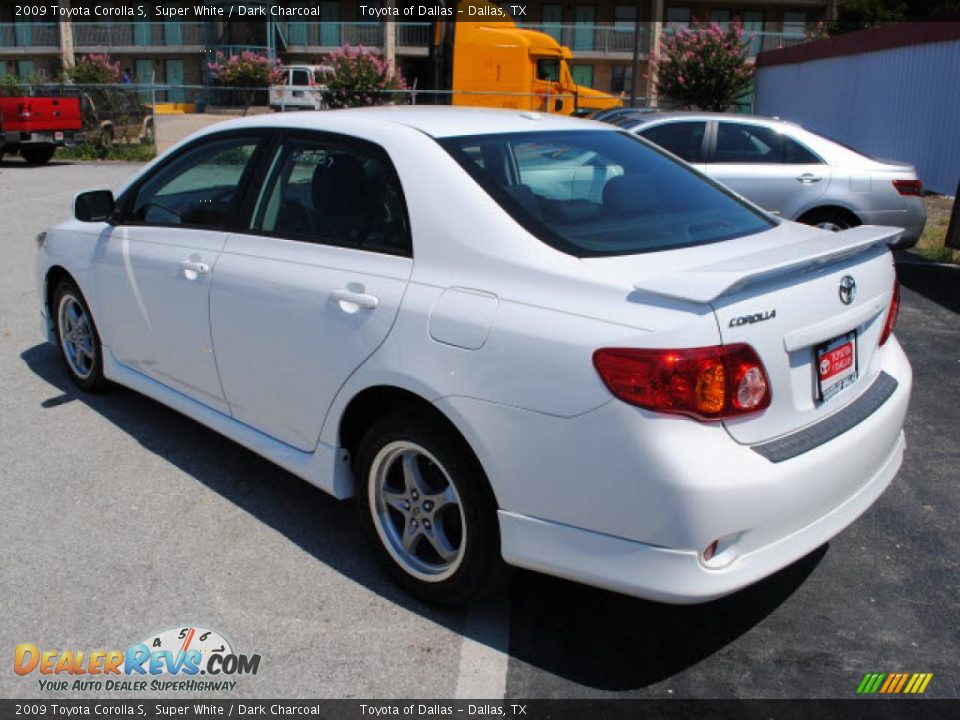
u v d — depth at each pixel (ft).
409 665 9.29
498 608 10.32
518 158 10.64
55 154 72.90
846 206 26.94
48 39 137.59
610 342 8.14
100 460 13.87
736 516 8.04
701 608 10.41
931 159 52.80
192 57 138.92
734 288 8.05
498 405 8.77
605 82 130.52
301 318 10.82
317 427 10.98
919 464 14.42
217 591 10.49
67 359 16.81
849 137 63.57
